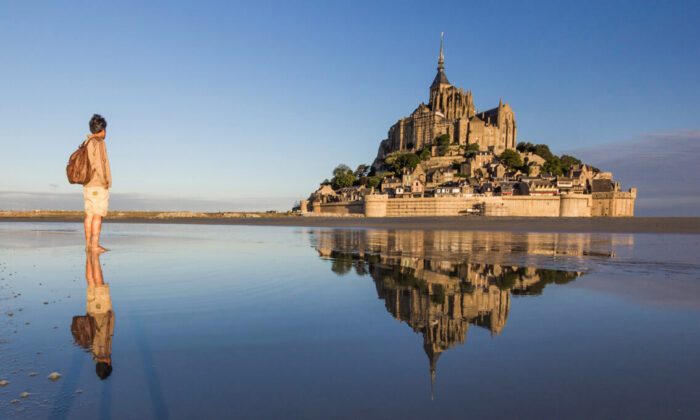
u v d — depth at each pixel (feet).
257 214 379.76
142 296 20.95
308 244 64.08
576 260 42.93
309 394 9.91
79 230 97.50
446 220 275.80
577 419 8.57
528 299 21.80
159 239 70.28
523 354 13.05
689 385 10.69
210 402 9.36
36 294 21.09
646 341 14.49
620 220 225.76
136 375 10.95
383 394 9.95
